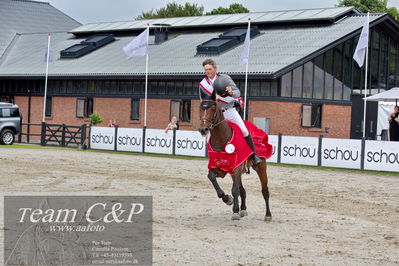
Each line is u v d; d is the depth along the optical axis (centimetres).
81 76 4262
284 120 3444
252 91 3516
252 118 3491
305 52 3572
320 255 931
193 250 928
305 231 1138
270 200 1550
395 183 2034
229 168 1148
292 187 1836
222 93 1139
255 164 1212
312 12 4222
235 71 3512
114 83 4209
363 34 2934
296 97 3516
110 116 4222
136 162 2495
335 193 1736
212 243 988
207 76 1165
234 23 4362
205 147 2811
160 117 3941
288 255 920
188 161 2631
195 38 4481
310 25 4084
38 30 6256
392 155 2342
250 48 3894
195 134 2839
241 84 3572
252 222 1213
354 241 1056
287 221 1243
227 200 1200
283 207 1438
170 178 1956
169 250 920
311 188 1830
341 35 3722
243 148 1147
